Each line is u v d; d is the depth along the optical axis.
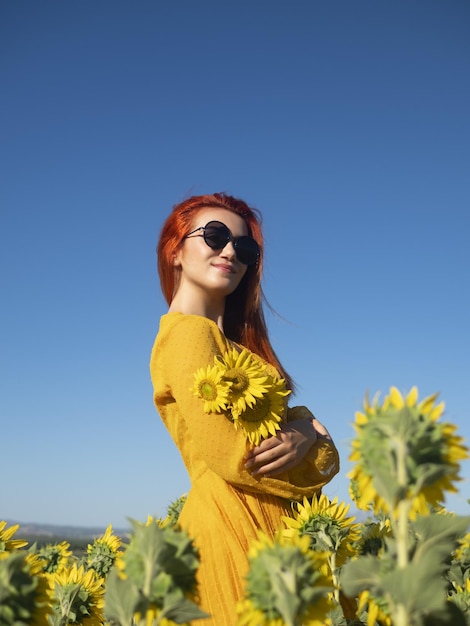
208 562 2.86
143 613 1.26
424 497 1.22
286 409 3.36
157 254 3.95
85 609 2.95
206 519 2.95
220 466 2.95
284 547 1.30
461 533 1.27
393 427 1.18
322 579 1.35
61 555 4.52
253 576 1.31
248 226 4.02
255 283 4.08
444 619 1.19
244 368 3.03
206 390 2.96
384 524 2.69
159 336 3.38
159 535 1.29
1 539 2.10
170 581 1.29
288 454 3.05
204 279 3.65
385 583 1.15
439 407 1.22
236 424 2.98
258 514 2.97
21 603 1.28
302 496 3.07
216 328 3.29
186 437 3.22
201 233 3.67
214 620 2.75
